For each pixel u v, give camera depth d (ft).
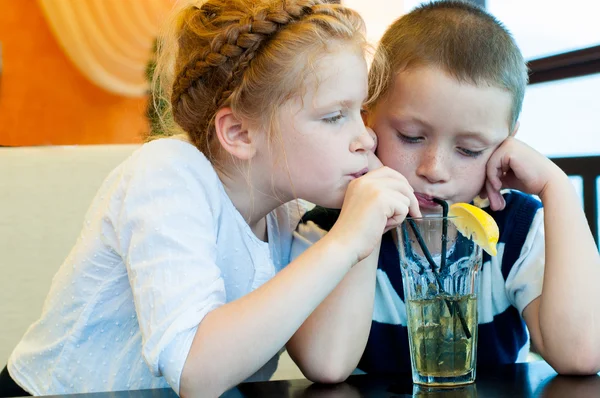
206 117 3.25
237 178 3.30
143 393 2.52
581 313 3.07
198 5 3.36
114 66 10.29
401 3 10.17
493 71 3.30
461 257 2.53
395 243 3.80
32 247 4.64
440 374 2.52
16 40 10.11
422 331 2.55
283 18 3.03
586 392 2.37
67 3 10.00
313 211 3.90
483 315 3.76
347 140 3.07
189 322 2.53
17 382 3.69
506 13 8.62
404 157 3.47
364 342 3.16
